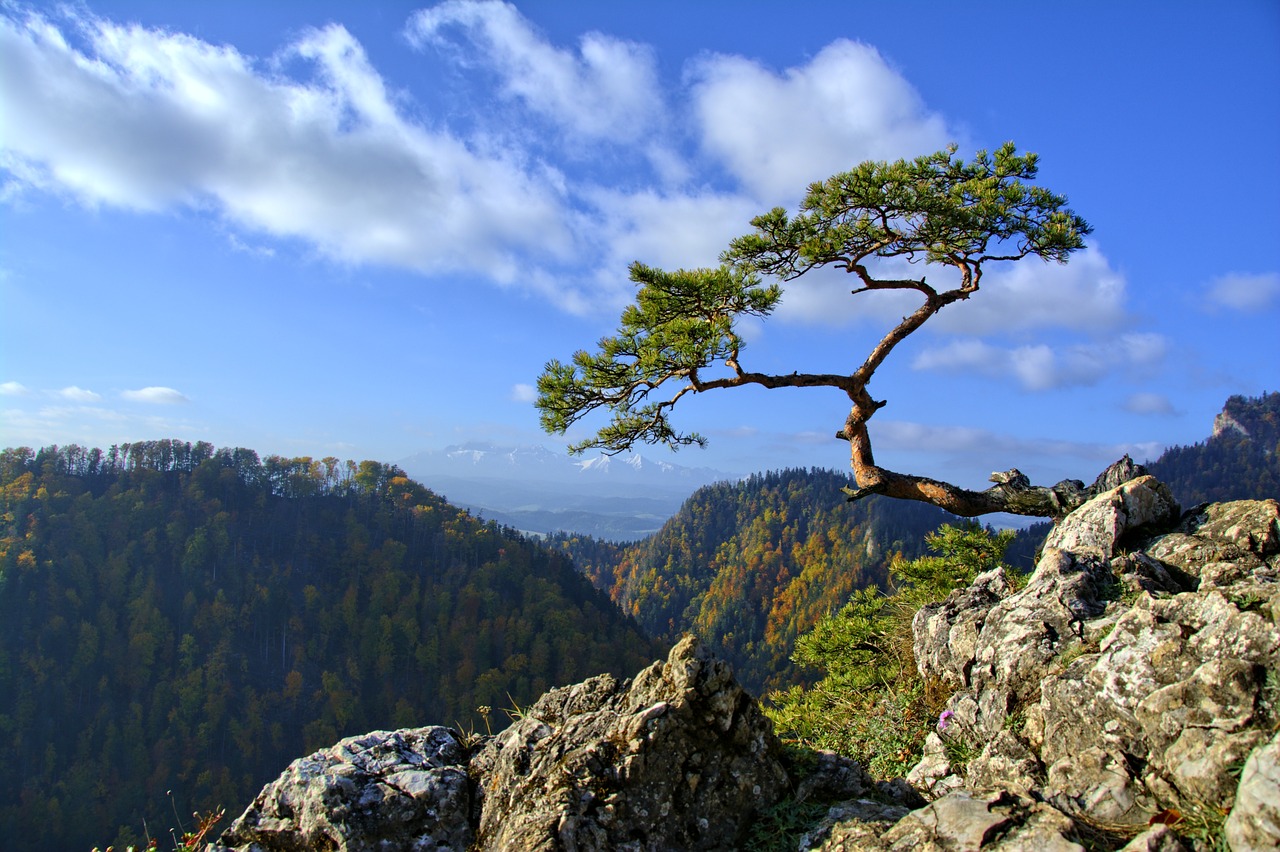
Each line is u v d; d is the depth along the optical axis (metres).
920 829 4.05
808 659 11.48
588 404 10.38
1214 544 6.30
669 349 9.60
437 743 5.58
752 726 4.95
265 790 5.06
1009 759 5.36
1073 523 7.47
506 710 6.19
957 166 10.58
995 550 11.82
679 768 4.68
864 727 8.27
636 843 4.41
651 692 5.09
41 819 101.00
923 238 10.36
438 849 4.79
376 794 4.94
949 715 6.41
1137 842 3.66
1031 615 6.15
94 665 126.69
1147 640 4.94
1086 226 10.07
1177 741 4.22
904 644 10.20
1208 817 3.73
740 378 10.20
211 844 4.88
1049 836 3.73
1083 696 5.02
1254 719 4.05
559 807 4.42
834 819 4.50
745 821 4.72
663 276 9.62
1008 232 10.09
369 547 170.75
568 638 147.62
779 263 10.91
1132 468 8.80
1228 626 4.57
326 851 4.70
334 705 130.12
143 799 109.44
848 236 10.16
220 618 142.00
